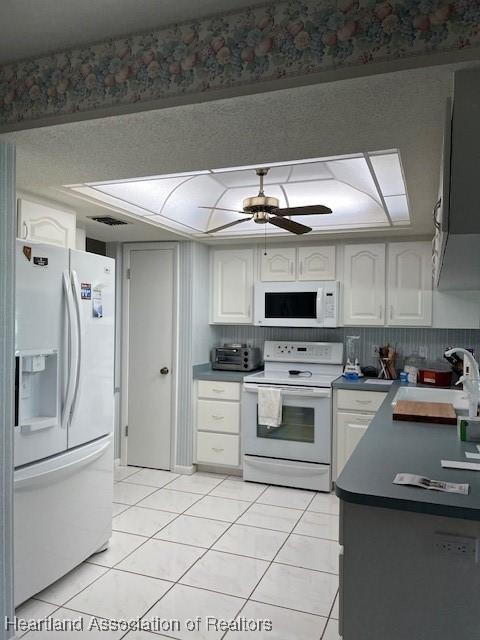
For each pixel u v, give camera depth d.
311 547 3.09
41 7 1.61
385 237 4.27
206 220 4.22
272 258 4.62
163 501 3.87
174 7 1.62
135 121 1.85
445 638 1.46
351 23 1.52
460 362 4.12
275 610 2.42
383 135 1.96
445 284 3.17
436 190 2.72
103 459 2.98
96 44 1.84
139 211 3.56
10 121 1.98
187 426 4.57
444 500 1.43
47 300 2.54
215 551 3.03
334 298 4.32
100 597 2.52
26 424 2.41
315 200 3.75
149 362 4.71
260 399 4.23
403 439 2.17
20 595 2.37
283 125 1.88
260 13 1.62
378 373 4.45
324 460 4.11
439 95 1.62
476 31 1.41
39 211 3.04
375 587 1.52
